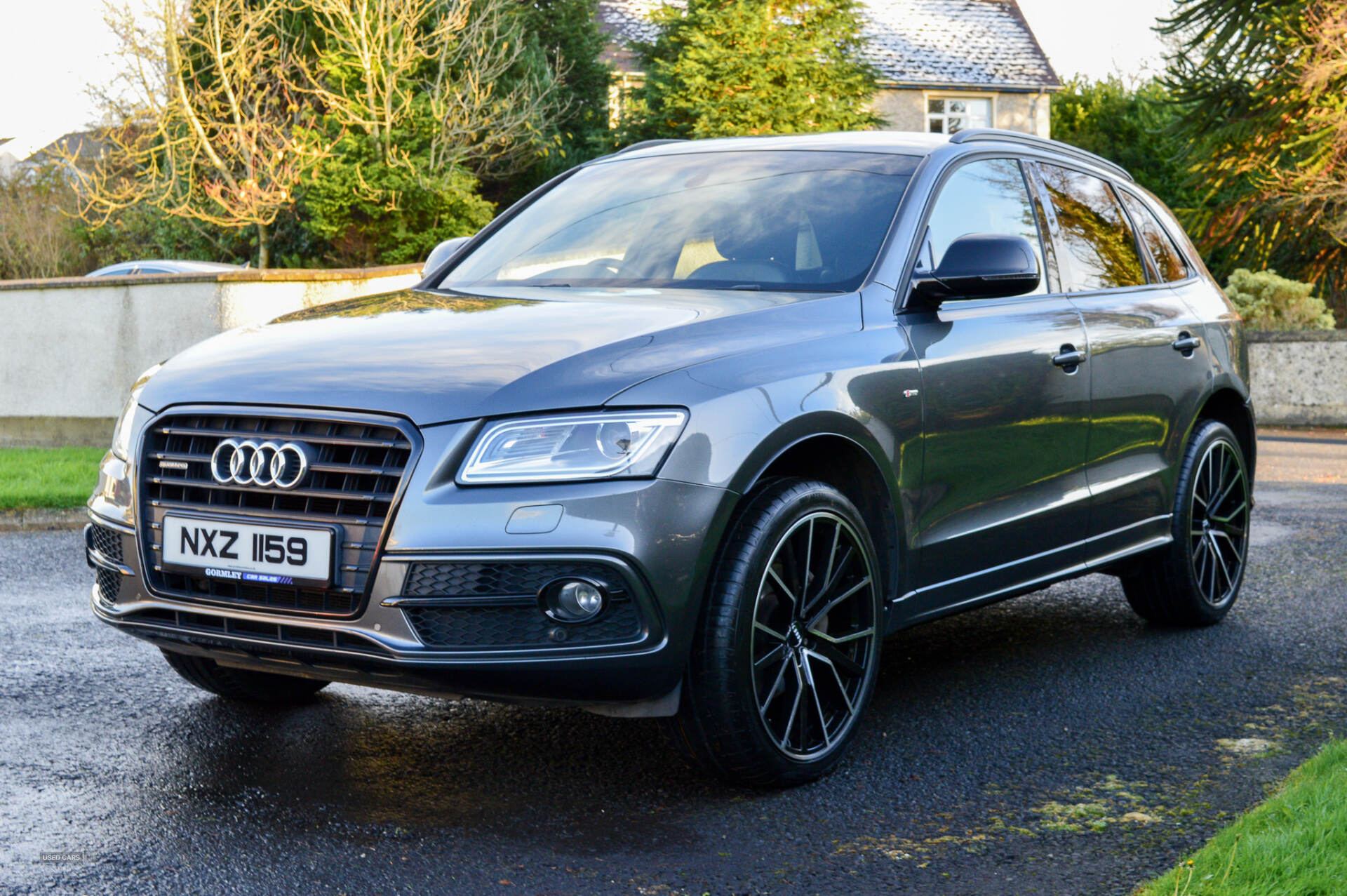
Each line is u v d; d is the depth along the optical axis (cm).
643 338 325
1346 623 531
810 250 392
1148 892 253
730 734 320
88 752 362
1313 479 1040
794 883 278
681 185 442
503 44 2130
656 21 2278
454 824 312
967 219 420
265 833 305
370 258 2059
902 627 375
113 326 1186
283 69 1988
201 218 2120
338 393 308
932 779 346
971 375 386
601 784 341
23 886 272
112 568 332
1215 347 527
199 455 320
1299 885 241
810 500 333
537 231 446
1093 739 381
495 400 300
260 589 310
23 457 1021
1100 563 460
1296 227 2081
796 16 2248
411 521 294
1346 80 1931
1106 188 511
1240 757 363
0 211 2459
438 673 294
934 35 3178
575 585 293
